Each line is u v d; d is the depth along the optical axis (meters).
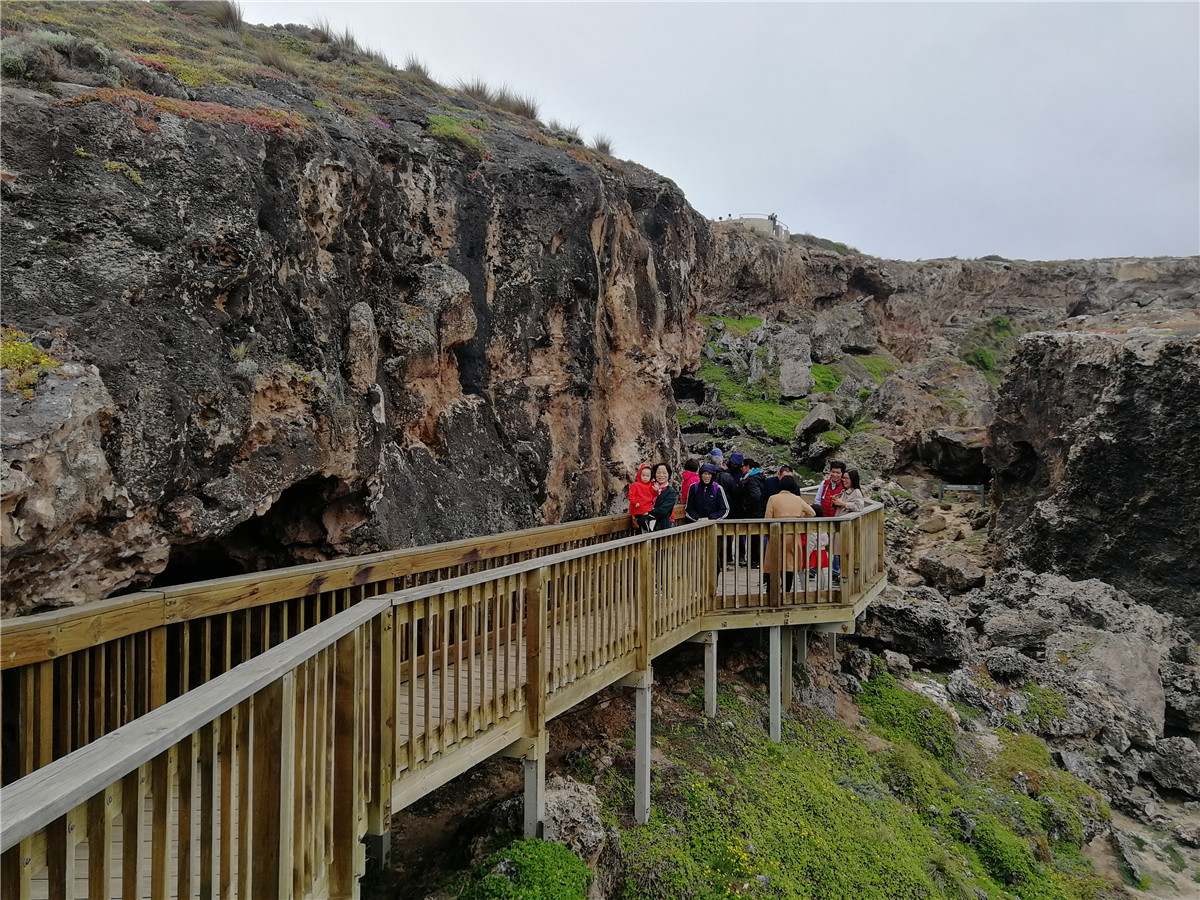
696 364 16.25
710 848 7.48
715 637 9.73
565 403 10.84
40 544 4.59
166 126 5.93
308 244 7.05
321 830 3.60
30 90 5.59
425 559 6.91
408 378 8.53
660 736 9.08
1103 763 12.95
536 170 10.62
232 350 5.98
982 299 55.41
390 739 4.25
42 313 4.96
